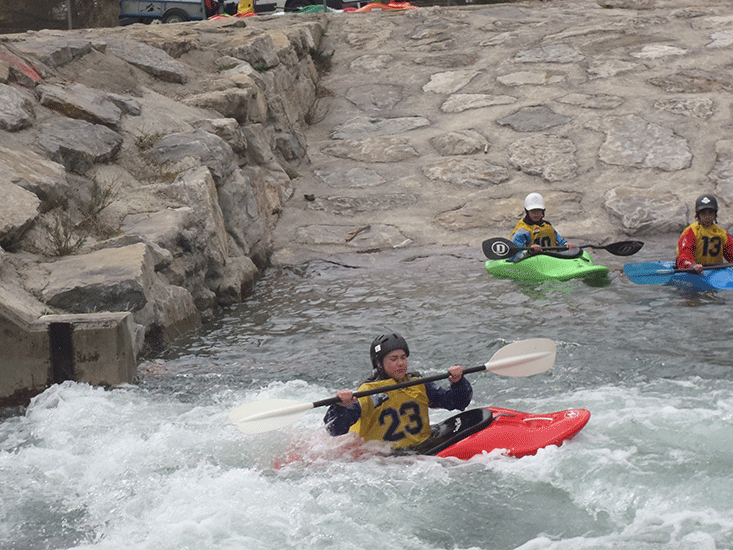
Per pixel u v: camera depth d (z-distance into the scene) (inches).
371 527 215.0
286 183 685.9
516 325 411.8
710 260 479.8
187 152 545.0
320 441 268.4
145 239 429.1
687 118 743.7
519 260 511.2
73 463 263.0
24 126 489.7
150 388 336.8
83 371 332.5
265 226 612.4
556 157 708.7
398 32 1004.6
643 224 609.9
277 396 325.1
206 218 492.4
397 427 261.6
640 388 314.7
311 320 443.8
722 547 191.8
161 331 402.3
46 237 414.6
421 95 853.2
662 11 1009.5
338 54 965.8
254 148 660.1
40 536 217.3
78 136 505.7
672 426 267.6
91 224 448.1
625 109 768.3
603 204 638.5
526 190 670.5
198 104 636.1
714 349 358.0
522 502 224.8
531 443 253.9
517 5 1088.2
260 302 489.1
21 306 335.6
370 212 653.9
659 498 218.7
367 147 762.8
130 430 288.5
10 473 256.4
